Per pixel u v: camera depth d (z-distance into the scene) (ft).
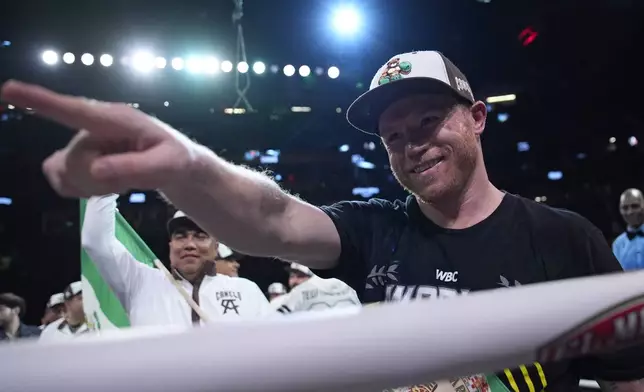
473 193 3.37
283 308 11.89
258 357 0.90
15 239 32.63
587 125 32.94
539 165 35.81
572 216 3.34
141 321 6.93
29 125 30.76
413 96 3.29
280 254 3.02
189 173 2.14
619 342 1.35
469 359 1.08
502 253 3.20
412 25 22.99
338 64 25.20
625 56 26.07
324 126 34.01
